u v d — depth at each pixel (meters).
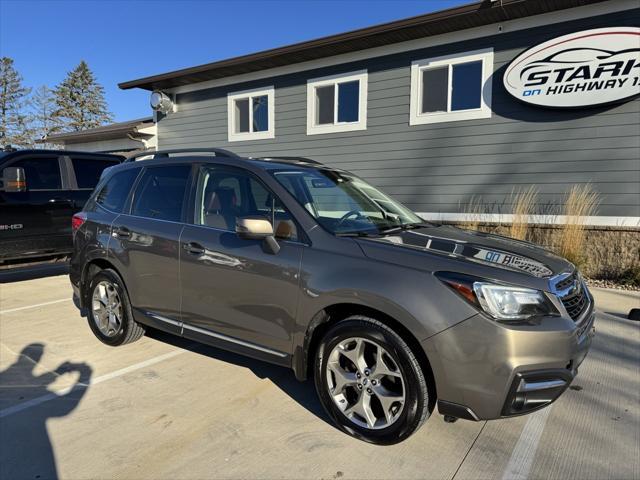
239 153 11.61
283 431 2.78
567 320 2.42
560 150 7.64
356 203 3.64
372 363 2.67
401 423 2.49
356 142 9.72
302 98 10.42
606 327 4.77
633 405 3.13
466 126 8.43
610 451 2.59
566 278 2.71
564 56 7.34
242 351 3.17
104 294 4.25
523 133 7.92
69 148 17.53
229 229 3.31
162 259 3.59
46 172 6.81
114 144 15.80
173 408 3.06
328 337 2.73
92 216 4.32
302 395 3.27
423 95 8.92
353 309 2.76
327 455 2.53
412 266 2.53
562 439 2.71
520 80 7.75
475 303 2.33
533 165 7.88
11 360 3.90
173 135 12.84
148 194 3.95
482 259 2.64
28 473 2.37
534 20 7.65
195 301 3.39
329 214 3.25
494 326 2.29
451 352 2.34
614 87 7.05
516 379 2.27
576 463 2.47
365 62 9.43
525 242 3.49
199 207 3.54
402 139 9.16
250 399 3.20
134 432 2.76
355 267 2.65
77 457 2.51
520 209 7.69
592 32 7.10
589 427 2.85
